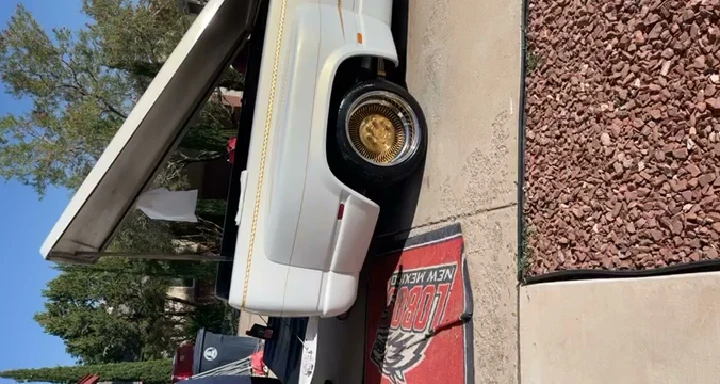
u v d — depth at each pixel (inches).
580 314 102.7
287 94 161.3
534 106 127.8
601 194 105.7
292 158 158.6
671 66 95.3
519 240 123.4
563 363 105.4
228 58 182.5
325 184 160.2
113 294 793.6
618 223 100.8
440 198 163.5
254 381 252.5
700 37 91.0
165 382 762.8
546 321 111.3
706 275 82.0
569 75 118.5
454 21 168.4
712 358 79.1
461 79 160.6
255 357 365.4
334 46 165.3
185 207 192.2
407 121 172.7
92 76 555.2
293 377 229.3
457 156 157.6
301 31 163.3
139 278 768.9
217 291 183.8
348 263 167.9
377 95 169.0
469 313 136.3
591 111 111.0
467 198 149.3
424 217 171.8
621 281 95.7
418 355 156.9
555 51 123.7
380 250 196.5
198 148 407.2
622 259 99.2
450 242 152.3
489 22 150.1
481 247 138.5
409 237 177.8
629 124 102.2
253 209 164.2
